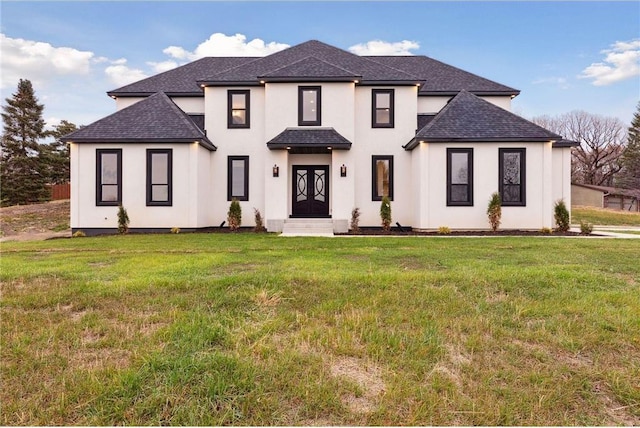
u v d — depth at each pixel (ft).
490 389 8.40
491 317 12.56
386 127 49.21
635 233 43.91
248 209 49.47
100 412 7.44
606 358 9.93
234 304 13.65
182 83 55.62
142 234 42.91
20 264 21.77
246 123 49.67
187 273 18.86
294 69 48.62
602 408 7.91
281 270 19.22
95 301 13.93
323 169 50.03
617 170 160.25
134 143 44.96
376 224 49.06
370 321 12.02
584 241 33.58
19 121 98.43
